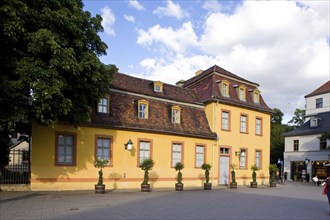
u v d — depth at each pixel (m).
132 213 12.00
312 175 44.12
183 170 25.97
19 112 13.74
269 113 34.09
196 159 27.08
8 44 14.10
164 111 25.94
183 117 27.02
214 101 28.53
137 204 14.51
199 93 30.41
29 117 15.54
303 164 46.06
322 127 44.78
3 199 14.84
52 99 14.34
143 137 23.75
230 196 19.56
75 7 15.88
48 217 10.80
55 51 13.54
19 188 18.09
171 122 25.84
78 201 14.97
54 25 14.59
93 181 20.97
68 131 20.16
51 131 19.47
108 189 21.41
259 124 33.12
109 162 21.83
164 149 24.94
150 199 16.61
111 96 23.17
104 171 21.55
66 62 13.84
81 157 20.59
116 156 22.20
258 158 32.69
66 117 18.67
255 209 14.17
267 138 33.72
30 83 13.35
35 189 18.56
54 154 19.45
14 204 13.45
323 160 43.06
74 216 11.06
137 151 23.33
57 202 14.41
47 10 14.28
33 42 13.49
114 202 14.92
